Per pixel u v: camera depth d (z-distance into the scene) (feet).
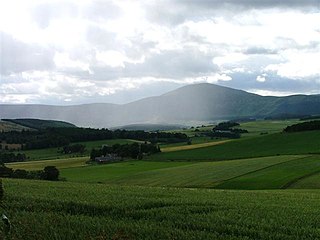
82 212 62.95
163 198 76.95
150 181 255.70
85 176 297.74
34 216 56.59
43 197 71.67
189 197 82.74
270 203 81.00
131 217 59.00
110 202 67.82
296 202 86.28
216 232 50.62
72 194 78.02
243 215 62.13
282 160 298.56
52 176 274.57
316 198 99.66
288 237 49.55
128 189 97.09
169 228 51.75
